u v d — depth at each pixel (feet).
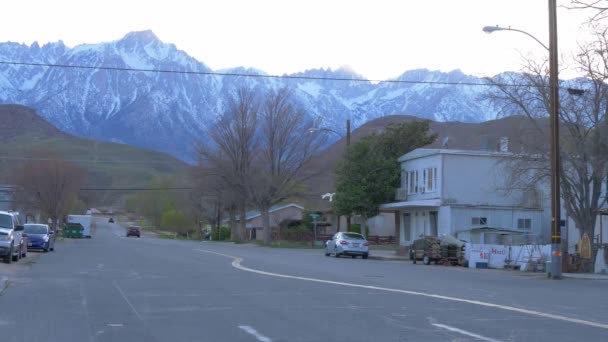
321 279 81.20
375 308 53.88
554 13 94.32
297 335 41.60
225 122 226.79
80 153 509.35
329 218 260.83
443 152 160.86
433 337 40.98
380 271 100.07
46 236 141.28
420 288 71.82
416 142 201.67
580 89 101.50
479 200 160.45
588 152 105.70
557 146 94.79
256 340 39.96
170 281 76.28
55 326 44.75
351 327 44.55
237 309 52.95
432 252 127.13
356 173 191.83
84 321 46.83
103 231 393.70
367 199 189.06
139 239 277.85
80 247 172.04
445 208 159.84
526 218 161.27
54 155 298.76
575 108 105.50
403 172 185.98
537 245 115.65
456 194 160.25
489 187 161.07
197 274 86.58
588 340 40.60
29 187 251.80
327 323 46.19
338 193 195.52
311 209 270.26
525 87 110.63
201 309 52.90
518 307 55.93
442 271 105.81
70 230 269.23
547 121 110.73
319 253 170.91
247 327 44.42
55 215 256.73
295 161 224.33
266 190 222.07
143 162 541.75
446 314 50.83
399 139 201.36
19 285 70.44
